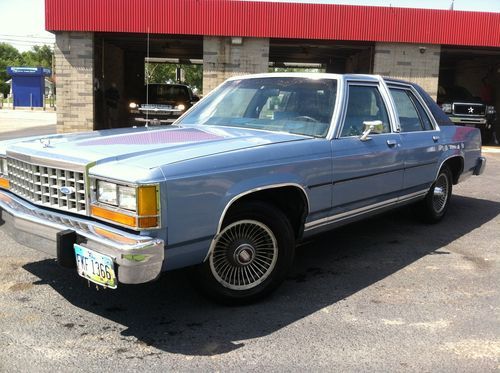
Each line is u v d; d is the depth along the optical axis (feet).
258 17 50.83
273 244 12.87
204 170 11.09
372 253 17.31
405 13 51.93
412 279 14.94
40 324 11.69
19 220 11.98
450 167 21.30
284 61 82.33
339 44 56.85
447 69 86.99
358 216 15.78
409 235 19.53
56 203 11.71
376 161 15.71
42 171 11.87
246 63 52.11
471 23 52.60
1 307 12.52
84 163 10.92
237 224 12.21
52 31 50.31
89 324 11.76
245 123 15.61
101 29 49.88
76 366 9.98
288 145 13.15
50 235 11.30
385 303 13.21
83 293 13.44
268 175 12.34
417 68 53.57
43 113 124.88
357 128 15.52
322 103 15.19
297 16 50.98
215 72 52.16
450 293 13.93
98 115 55.57
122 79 72.69
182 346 10.84
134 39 57.57
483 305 13.17
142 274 10.10
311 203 13.64
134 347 10.77
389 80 17.71
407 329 11.78
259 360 10.34
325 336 11.39
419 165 18.12
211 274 12.18
